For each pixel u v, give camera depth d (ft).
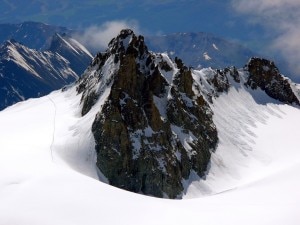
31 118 353.10
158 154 268.62
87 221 155.94
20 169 202.80
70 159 252.62
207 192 277.23
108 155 256.73
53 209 161.07
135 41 320.91
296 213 169.07
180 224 161.38
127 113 273.54
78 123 295.48
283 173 273.54
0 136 287.28
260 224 160.04
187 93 342.85
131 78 287.48
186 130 309.22
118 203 177.06
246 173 314.96
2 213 154.20
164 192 258.98
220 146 336.70
